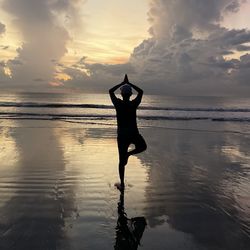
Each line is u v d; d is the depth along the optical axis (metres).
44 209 5.16
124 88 6.21
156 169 8.26
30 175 7.28
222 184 6.99
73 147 11.28
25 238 4.08
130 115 6.24
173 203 5.63
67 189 6.28
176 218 4.94
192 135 16.02
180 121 25.20
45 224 4.54
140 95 6.36
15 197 5.74
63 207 5.27
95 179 7.06
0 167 8.00
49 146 11.34
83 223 4.62
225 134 16.86
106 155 9.92
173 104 73.25
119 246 3.95
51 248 3.83
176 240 4.17
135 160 9.34
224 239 4.22
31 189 6.24
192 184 6.93
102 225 4.58
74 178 7.11
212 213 5.18
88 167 8.21
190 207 5.45
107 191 6.20
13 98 90.50
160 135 15.63
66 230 4.36
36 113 29.08
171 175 7.68
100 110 36.56
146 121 24.44
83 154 10.01
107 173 7.63
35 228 4.40
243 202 5.77
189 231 4.46
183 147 12.09
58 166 8.23
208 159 9.88
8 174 7.33
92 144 12.09
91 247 3.90
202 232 4.44
